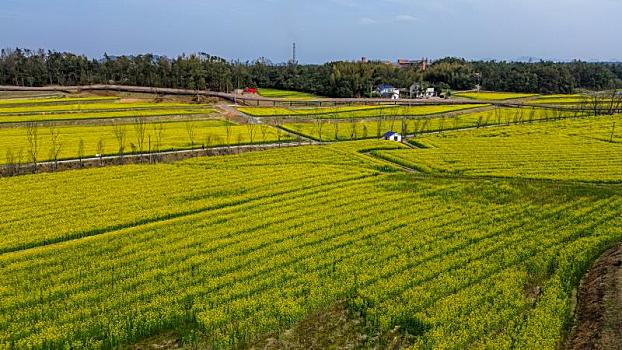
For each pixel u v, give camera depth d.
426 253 46.56
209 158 86.81
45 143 97.50
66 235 51.03
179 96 186.00
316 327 36.34
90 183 69.56
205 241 49.94
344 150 96.19
